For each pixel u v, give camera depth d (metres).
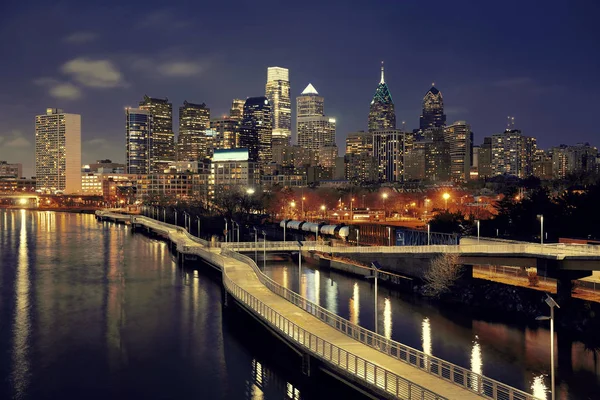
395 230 144.50
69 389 64.69
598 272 94.75
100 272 136.50
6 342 80.56
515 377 63.75
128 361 73.12
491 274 109.94
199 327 87.88
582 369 66.00
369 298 102.12
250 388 64.56
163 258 161.88
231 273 108.88
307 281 118.75
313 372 62.59
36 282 123.25
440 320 86.88
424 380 52.59
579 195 146.25
